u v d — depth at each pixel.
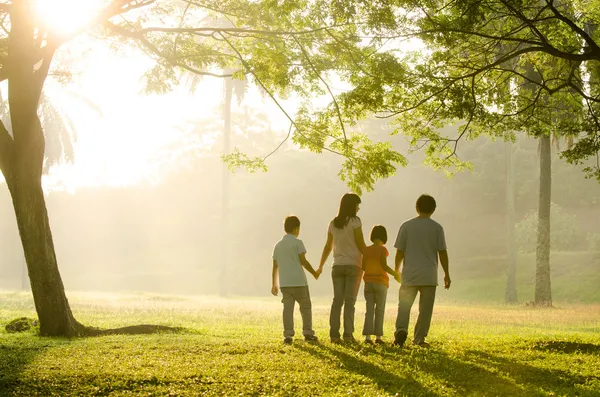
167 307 23.03
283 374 7.54
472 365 8.30
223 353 9.16
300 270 10.45
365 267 10.54
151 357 8.66
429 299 9.93
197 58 14.44
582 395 6.79
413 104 12.29
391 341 11.41
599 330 17.06
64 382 7.09
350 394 6.63
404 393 6.73
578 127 13.20
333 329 10.45
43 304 12.18
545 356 9.25
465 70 12.51
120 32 13.04
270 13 12.83
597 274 44.28
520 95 13.23
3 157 12.06
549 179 32.50
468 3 10.66
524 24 11.62
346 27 12.39
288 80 12.74
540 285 32.00
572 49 12.59
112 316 18.34
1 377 7.27
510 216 37.69
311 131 13.73
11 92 12.01
